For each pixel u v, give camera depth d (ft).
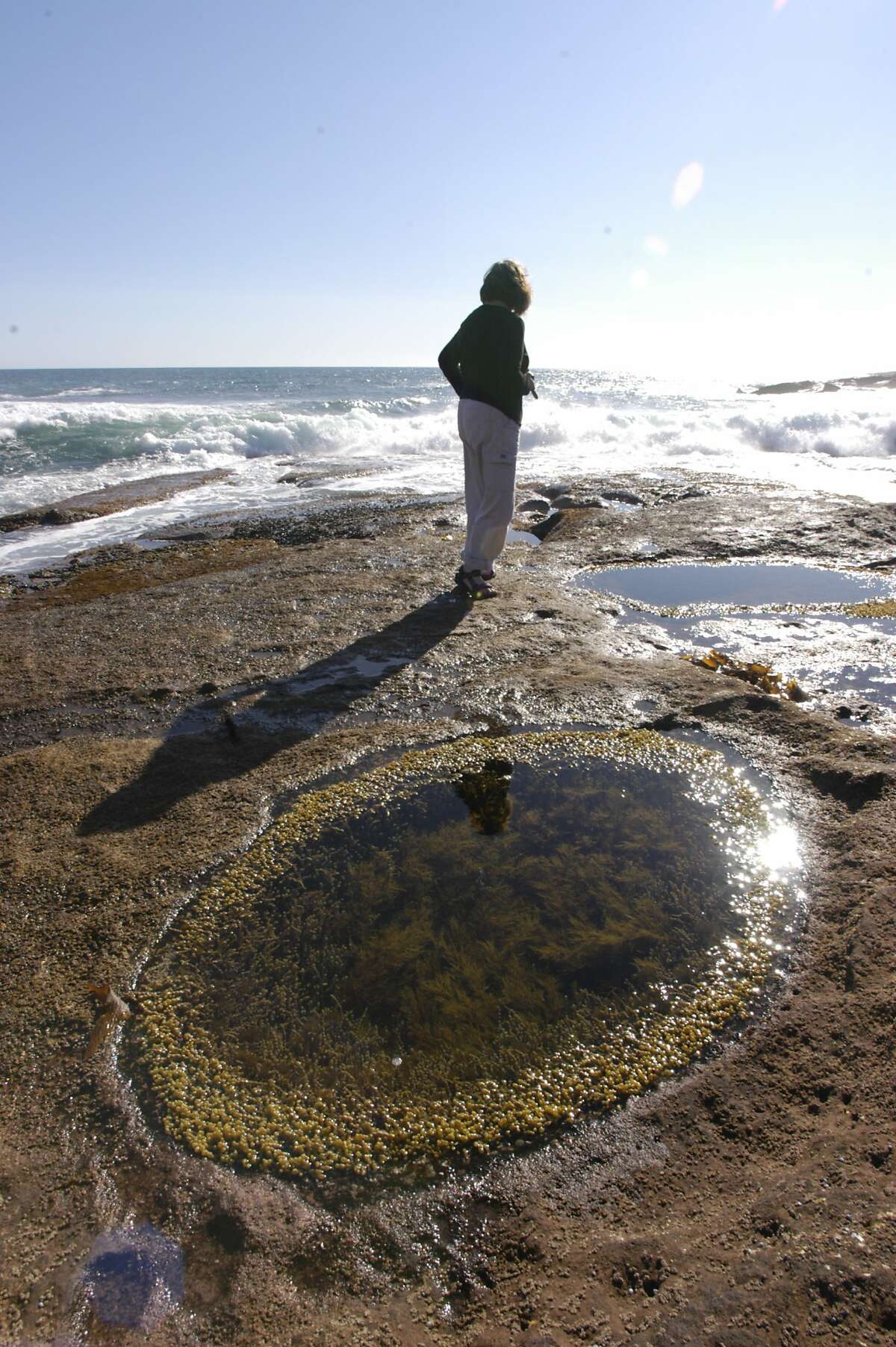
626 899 7.79
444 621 16.31
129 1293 4.55
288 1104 5.81
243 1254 4.76
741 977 6.77
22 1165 5.34
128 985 6.91
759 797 9.43
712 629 16.06
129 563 24.30
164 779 10.31
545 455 50.37
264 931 7.52
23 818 9.44
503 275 15.28
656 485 33.30
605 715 11.79
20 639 16.16
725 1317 4.20
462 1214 4.97
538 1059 6.08
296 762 10.67
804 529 24.16
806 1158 5.08
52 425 63.16
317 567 21.33
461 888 8.04
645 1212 4.88
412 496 34.04
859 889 7.59
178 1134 5.58
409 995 6.73
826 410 66.18
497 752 10.75
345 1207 5.05
